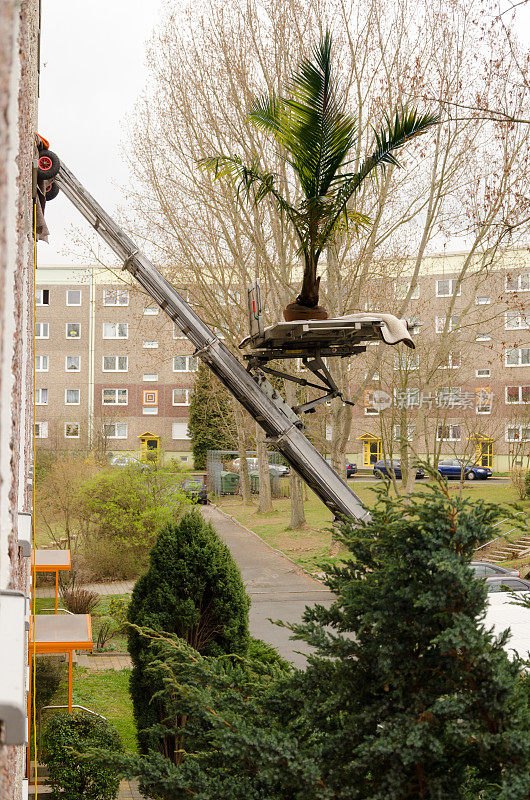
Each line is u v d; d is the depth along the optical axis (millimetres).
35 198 6863
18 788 2549
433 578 4336
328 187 7168
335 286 22344
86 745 8953
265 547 29094
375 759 4141
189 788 4508
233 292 29344
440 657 4402
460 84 20766
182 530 9516
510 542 26125
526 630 9867
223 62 22703
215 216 24875
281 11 21531
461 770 4102
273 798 4270
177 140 24297
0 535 1198
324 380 7090
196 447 56688
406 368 25625
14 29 1289
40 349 58906
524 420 43750
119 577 23828
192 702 5000
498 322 46969
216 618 9297
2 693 940
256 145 22781
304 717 4758
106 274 58531
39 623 10422
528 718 3936
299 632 4703
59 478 24125
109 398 59281
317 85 6828
